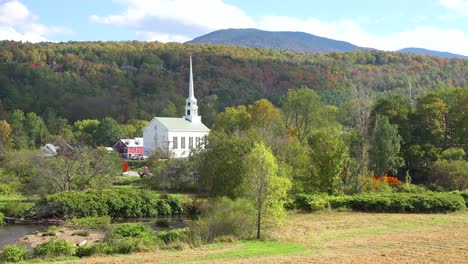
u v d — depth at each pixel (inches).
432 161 2817.4
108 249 1149.1
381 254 1011.9
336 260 947.3
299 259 962.7
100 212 1966.0
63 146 2682.1
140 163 4148.6
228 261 949.8
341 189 2212.1
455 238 1227.9
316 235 1334.9
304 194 2011.6
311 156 2192.4
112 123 5580.7
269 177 1331.2
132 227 1520.7
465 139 3029.0
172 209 2108.8
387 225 1534.2
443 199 1894.7
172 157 2997.0
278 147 2158.0
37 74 6486.2
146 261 983.0
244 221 1321.4
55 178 2222.0
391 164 2667.3
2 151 3181.6
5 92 5935.0
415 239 1222.3
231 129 3688.5
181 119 4630.9
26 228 1744.6
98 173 2377.0
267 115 3582.7
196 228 1316.4
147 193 2137.1
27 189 2245.3
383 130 2613.2
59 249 1151.6
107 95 6486.2
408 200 1914.4
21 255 1114.7
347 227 1499.8
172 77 7327.8
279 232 1373.0
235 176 1962.4
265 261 943.0
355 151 2341.3
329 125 3198.8
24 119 5142.7
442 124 3157.0
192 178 2610.7
